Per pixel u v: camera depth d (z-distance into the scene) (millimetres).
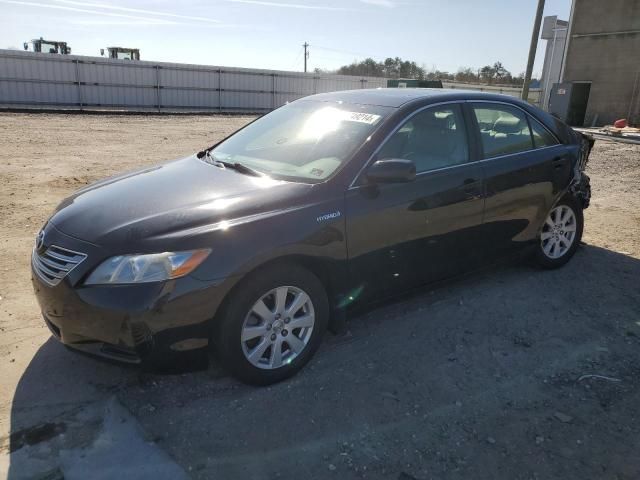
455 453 2678
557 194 4820
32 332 3717
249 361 3061
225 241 2893
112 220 3033
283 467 2557
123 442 2686
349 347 3668
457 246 4059
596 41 26688
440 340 3787
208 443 2699
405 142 3744
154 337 2768
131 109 29766
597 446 2750
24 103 26797
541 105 35219
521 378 3352
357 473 2531
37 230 6008
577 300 4492
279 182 3416
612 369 3473
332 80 36938
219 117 28125
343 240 3316
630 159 13320
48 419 2838
